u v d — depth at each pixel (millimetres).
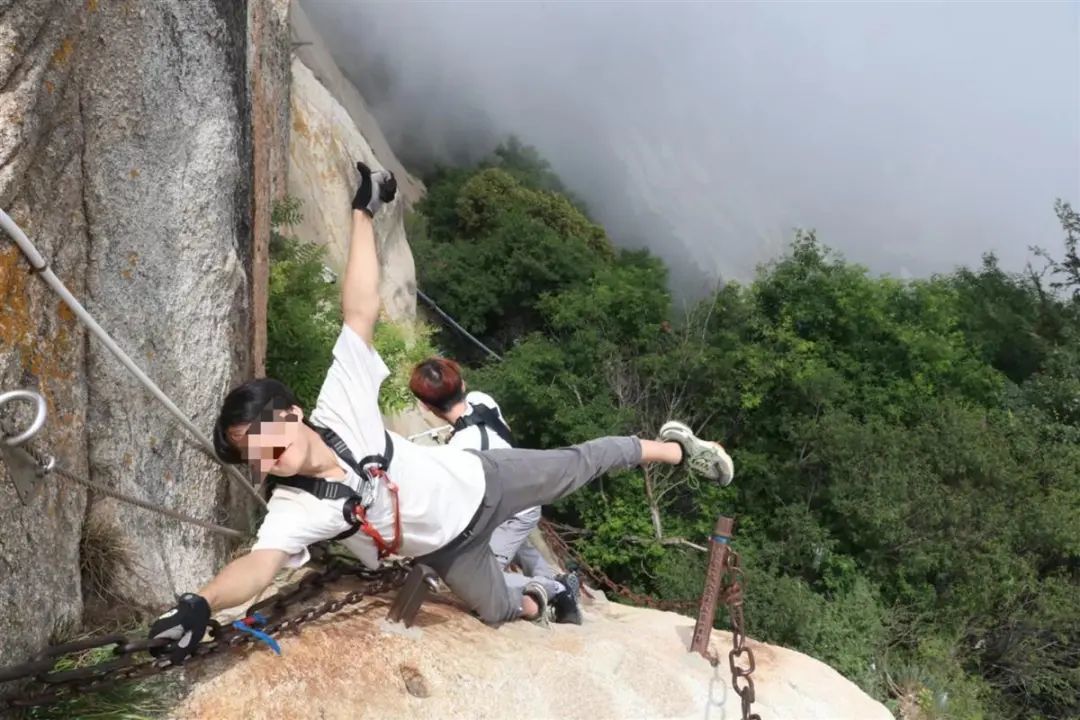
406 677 3273
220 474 4090
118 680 2705
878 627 11516
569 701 3514
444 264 18625
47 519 2869
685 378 14891
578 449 3803
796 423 14148
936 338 16219
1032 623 12883
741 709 3947
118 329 3428
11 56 2631
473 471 3477
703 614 4324
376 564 3459
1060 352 19797
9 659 2631
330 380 3291
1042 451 15641
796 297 16078
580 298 16203
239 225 4414
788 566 13109
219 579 2869
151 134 3555
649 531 12953
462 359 18547
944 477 13992
